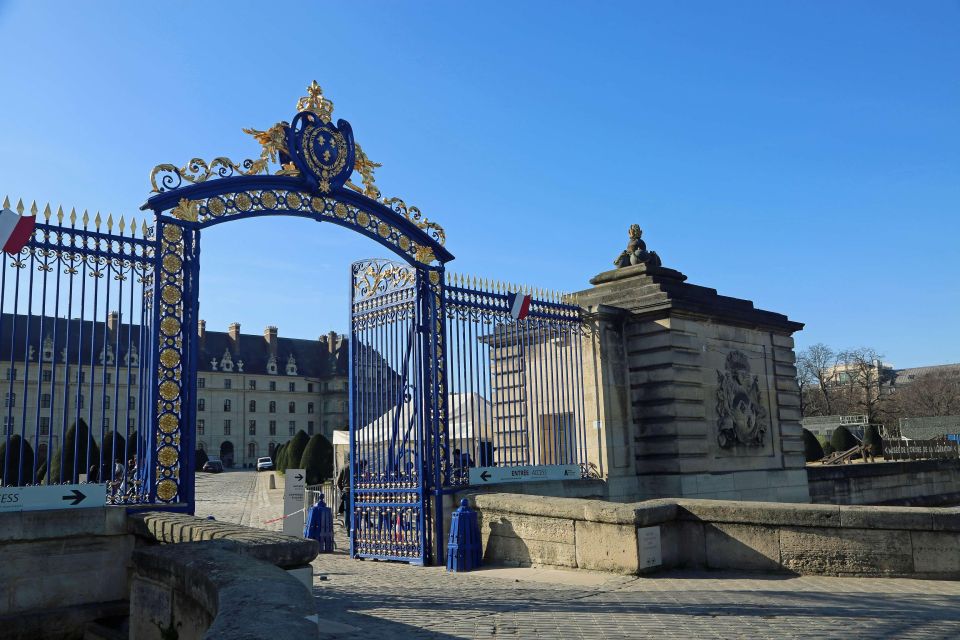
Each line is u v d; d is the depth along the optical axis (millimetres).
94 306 9688
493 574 11898
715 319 18672
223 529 7797
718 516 11242
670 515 11484
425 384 13914
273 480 36844
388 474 14344
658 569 11148
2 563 8602
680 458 17062
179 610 6086
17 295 9039
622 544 11125
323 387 122375
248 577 5188
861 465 26656
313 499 24781
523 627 7816
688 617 8133
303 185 12633
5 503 8594
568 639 7242
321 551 15984
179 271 10734
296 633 3674
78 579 9055
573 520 11820
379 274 15055
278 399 117875
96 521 9195
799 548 10617
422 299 14211
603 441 17125
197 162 11328
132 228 10305
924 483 30094
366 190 13641
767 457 19625
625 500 17062
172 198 10867
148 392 10258
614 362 17734
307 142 12773
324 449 45438
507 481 14852
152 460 10008
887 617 7883
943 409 91125
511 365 17625
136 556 7109
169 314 10516
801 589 9594
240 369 114500
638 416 17750
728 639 7117
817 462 37531
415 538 13703
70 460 19391
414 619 8328
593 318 17516
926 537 9883
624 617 8211
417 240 14328
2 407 50750
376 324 14977
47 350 52344
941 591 9156
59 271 9414
